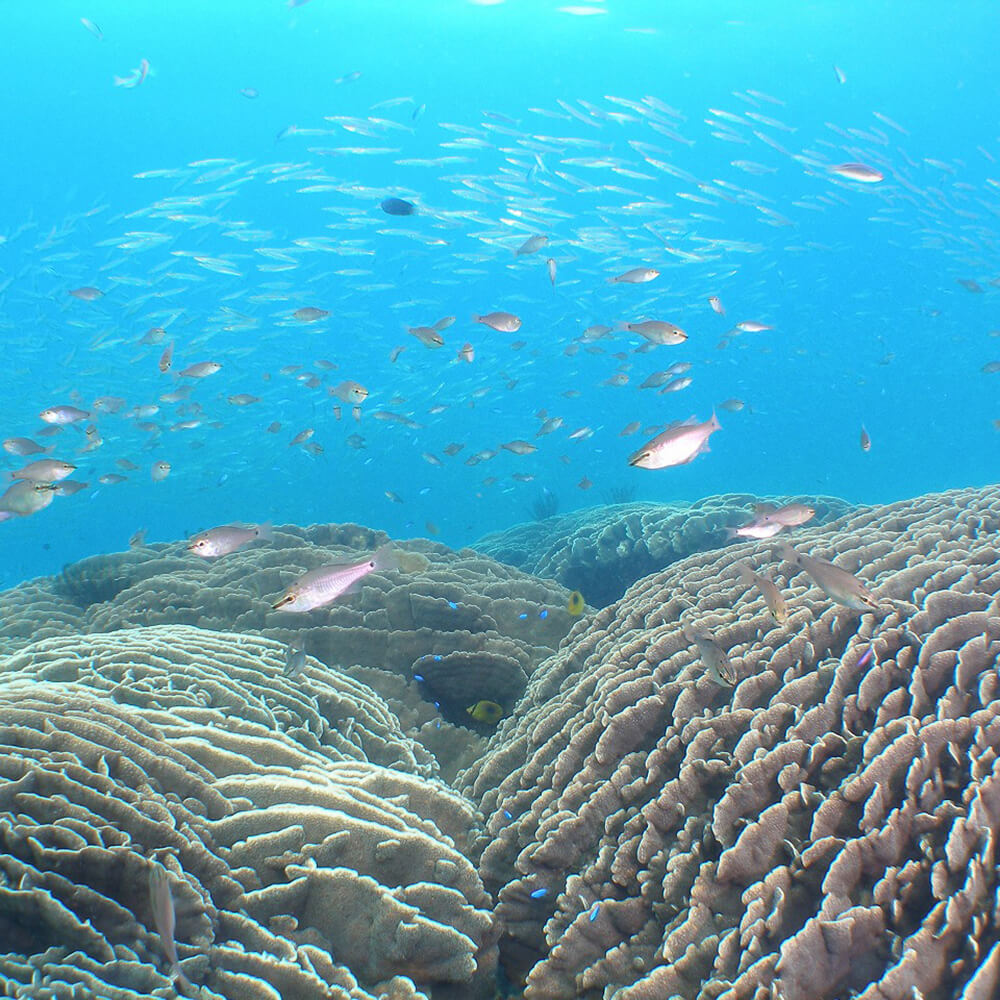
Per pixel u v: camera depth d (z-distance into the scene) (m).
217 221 18.25
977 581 3.59
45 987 1.84
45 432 10.40
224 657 4.42
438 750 5.09
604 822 3.17
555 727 4.06
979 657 2.98
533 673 5.51
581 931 2.79
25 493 5.50
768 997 2.14
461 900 2.77
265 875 2.61
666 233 17.88
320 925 2.54
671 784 3.00
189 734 3.16
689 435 4.65
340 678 4.91
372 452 48.12
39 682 3.47
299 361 32.97
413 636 5.84
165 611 6.34
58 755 2.50
